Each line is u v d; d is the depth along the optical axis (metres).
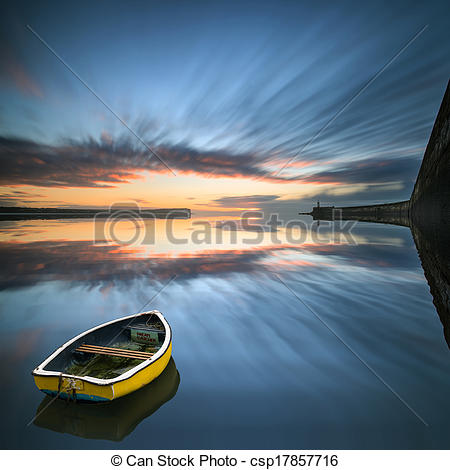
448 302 7.38
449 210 8.17
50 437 4.16
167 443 4.09
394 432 4.23
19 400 4.95
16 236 33.88
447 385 5.30
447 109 8.60
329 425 4.39
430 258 11.97
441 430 4.24
